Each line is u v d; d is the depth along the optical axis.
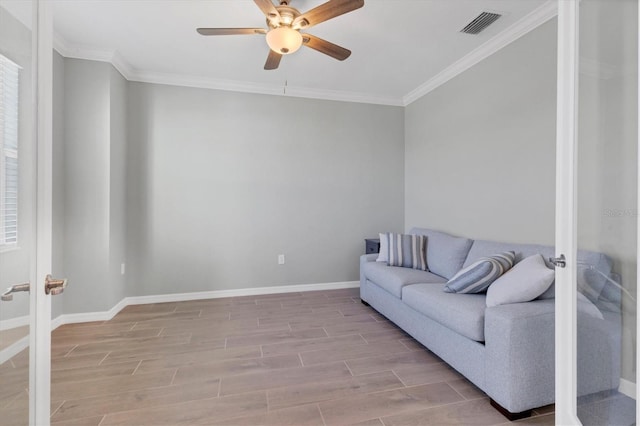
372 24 2.46
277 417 1.57
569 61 1.32
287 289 3.86
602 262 1.36
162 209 3.46
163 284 3.46
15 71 0.93
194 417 1.57
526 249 2.23
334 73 3.40
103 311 2.90
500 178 2.70
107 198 2.90
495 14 2.31
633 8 1.36
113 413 1.59
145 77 3.37
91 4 2.21
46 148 0.97
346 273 4.07
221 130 3.62
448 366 2.09
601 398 1.34
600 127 1.36
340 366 2.08
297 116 3.87
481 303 1.91
